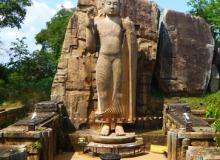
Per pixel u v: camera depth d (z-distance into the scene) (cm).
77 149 1599
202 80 1888
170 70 1869
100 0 1733
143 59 1753
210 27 1962
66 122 1727
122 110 1584
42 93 2617
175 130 1216
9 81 2875
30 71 3147
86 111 1730
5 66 3086
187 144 1105
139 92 1755
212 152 779
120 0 1750
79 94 1733
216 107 987
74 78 1736
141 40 1762
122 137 1490
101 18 1617
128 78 1600
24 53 3148
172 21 1897
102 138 1488
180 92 1873
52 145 1324
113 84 1574
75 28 1744
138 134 1655
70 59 1742
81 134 1620
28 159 1105
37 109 1605
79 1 1747
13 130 1155
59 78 1742
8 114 2002
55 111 1602
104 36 1573
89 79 1731
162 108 1797
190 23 1917
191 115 1470
